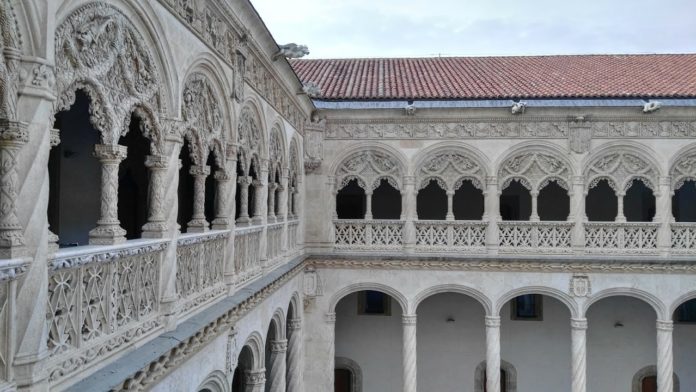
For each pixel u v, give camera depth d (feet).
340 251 59.57
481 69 72.02
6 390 12.42
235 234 32.09
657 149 56.80
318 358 58.95
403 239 58.85
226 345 30.01
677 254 56.49
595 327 68.80
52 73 13.83
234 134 30.76
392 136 59.00
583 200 57.26
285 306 48.52
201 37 25.17
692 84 60.23
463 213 72.38
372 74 70.38
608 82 62.80
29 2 12.94
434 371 69.62
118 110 18.11
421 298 58.65
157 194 21.56
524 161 58.23
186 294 24.47
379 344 69.82
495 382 57.11
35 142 13.37
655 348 67.92
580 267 56.59
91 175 36.63
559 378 68.28
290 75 44.91
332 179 59.47
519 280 57.72
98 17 16.57
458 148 58.34
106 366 17.08
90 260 15.88
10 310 12.61
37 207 13.37
